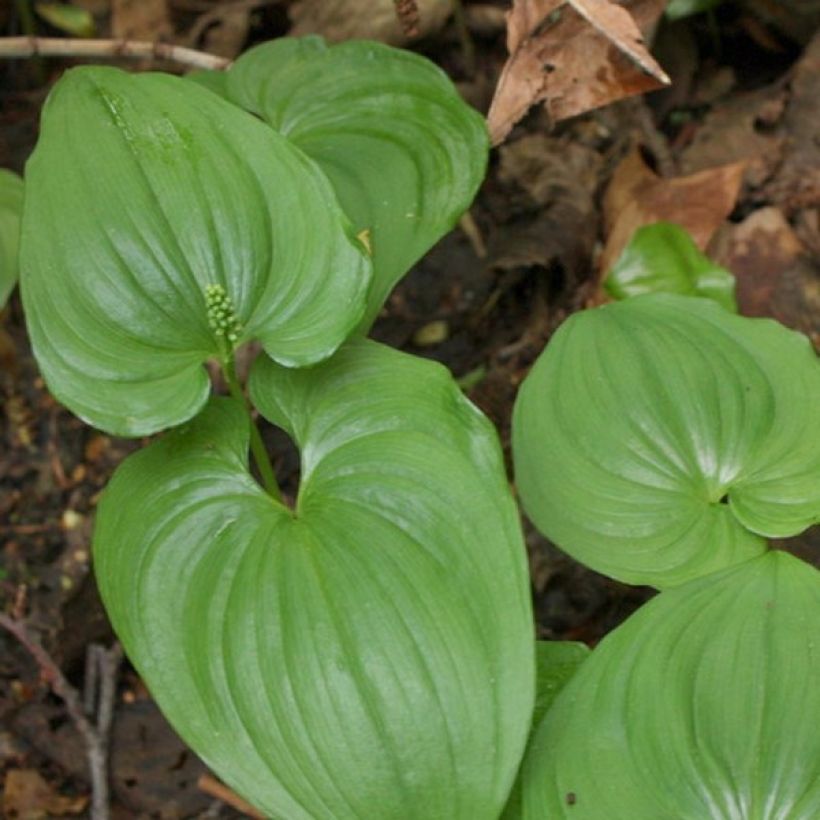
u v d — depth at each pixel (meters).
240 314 0.50
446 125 0.56
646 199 0.63
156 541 0.49
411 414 0.50
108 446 0.63
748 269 0.62
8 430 0.64
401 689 0.47
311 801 0.47
